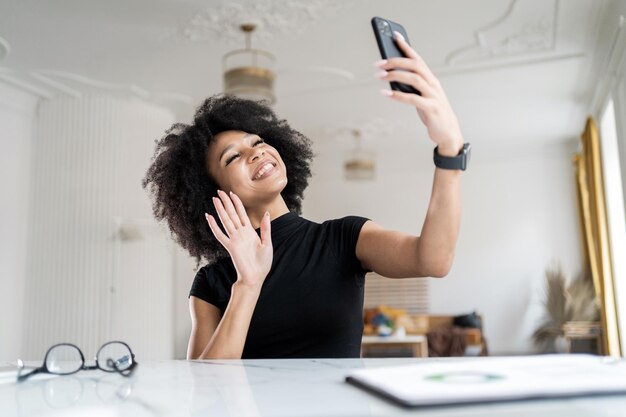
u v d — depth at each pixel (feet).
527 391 1.73
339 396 2.04
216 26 13.79
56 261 17.63
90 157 17.90
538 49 15.67
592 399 1.74
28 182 18.07
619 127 15.64
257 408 1.92
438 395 1.69
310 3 12.82
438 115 3.23
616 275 18.28
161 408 2.02
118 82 17.17
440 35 14.61
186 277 24.31
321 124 22.52
